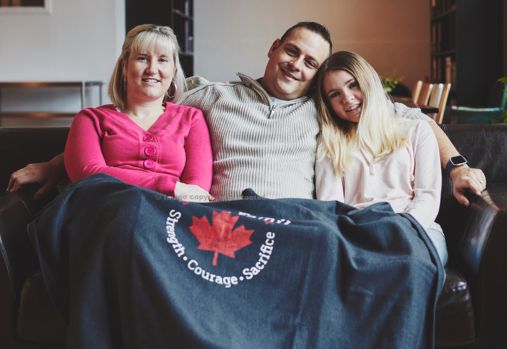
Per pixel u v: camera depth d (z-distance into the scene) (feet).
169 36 7.16
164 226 5.43
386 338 5.25
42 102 24.95
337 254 5.44
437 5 26.16
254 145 7.07
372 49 29.50
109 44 24.04
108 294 5.33
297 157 7.13
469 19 21.11
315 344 5.24
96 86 24.44
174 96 7.59
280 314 5.28
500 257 5.82
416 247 5.59
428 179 6.82
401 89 25.73
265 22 29.76
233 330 5.09
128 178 6.47
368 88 6.98
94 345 5.21
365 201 6.90
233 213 5.59
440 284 5.49
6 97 24.98
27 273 6.08
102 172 6.38
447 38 24.82
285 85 7.43
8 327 5.85
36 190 7.00
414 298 5.32
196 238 5.46
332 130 7.20
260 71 30.04
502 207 5.92
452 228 7.13
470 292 5.94
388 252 5.61
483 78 21.20
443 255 6.29
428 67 29.35
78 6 23.95
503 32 20.97
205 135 7.20
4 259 5.73
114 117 7.01
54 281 5.66
